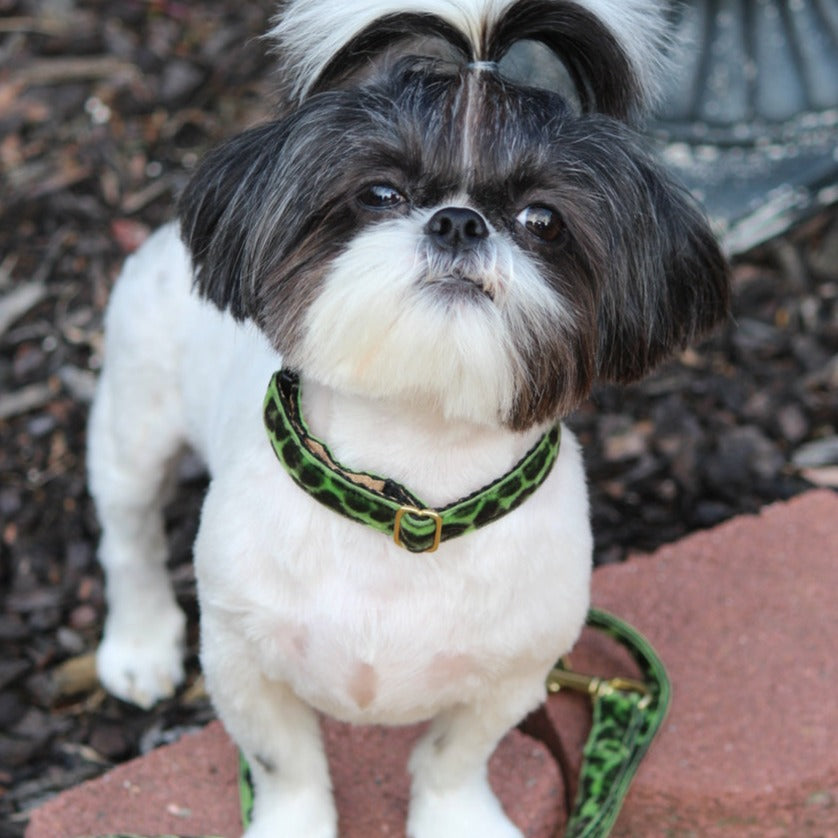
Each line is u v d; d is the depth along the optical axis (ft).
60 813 9.61
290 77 7.83
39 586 12.83
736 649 10.90
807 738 10.14
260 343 8.80
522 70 8.25
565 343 7.45
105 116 17.15
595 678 10.32
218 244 7.87
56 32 18.10
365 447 7.76
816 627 11.08
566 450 8.47
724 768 9.93
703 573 11.62
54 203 16.12
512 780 9.83
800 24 16.26
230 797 9.82
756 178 15.89
